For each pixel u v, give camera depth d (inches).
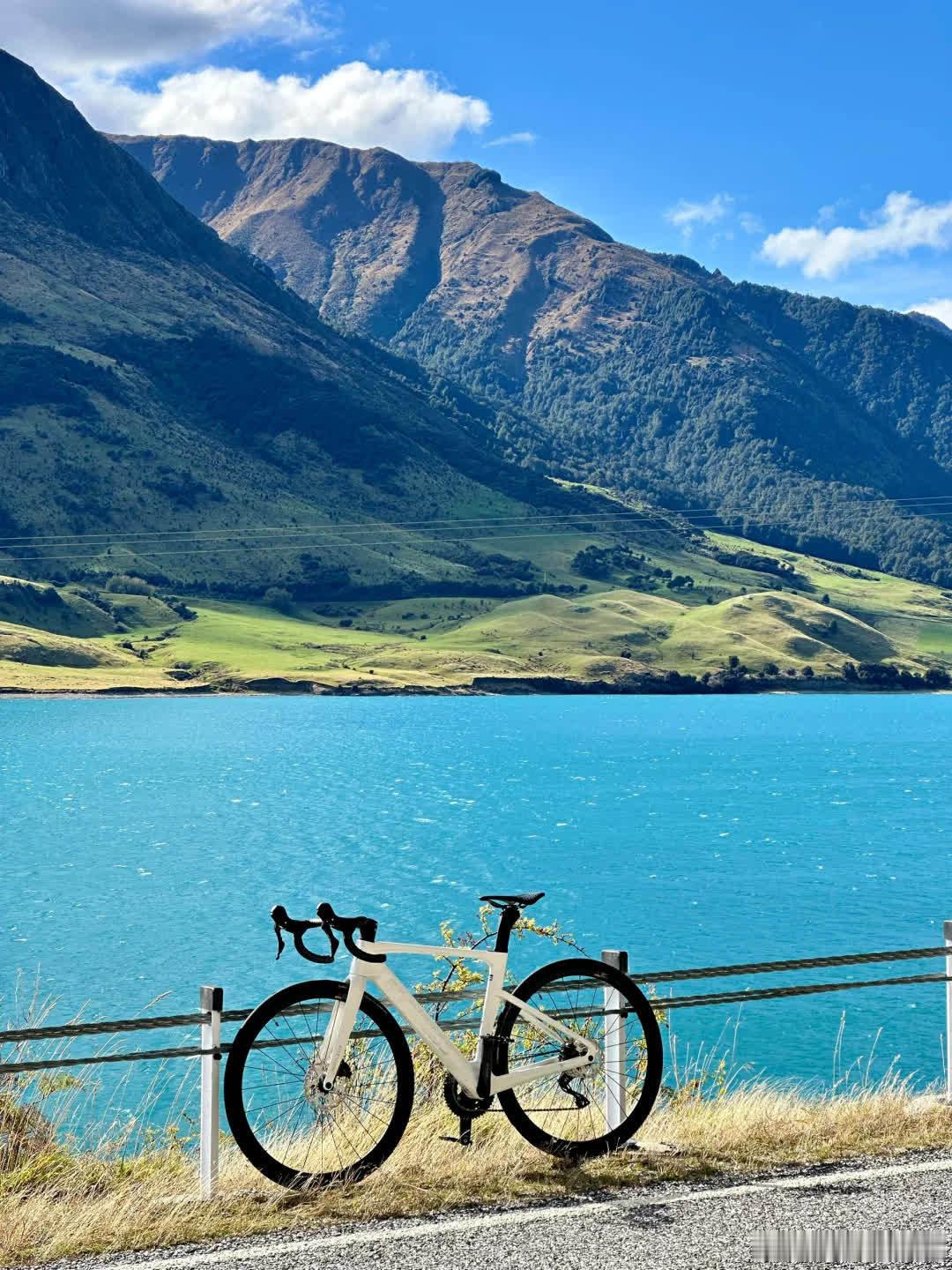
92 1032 306.5
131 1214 290.0
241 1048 303.4
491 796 5329.7
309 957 307.3
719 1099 445.1
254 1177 325.1
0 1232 284.7
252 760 6899.6
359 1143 325.7
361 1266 253.0
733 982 1903.3
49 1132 420.2
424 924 2623.0
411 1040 417.1
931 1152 325.1
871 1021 1647.4
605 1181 304.0
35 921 2645.2
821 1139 338.0
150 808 4913.9
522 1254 256.4
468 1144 321.1
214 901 2906.0
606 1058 339.9
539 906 2807.6
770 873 3287.4
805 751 7583.7
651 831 4217.5
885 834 4094.5
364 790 5556.1
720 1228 269.7
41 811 4805.6
